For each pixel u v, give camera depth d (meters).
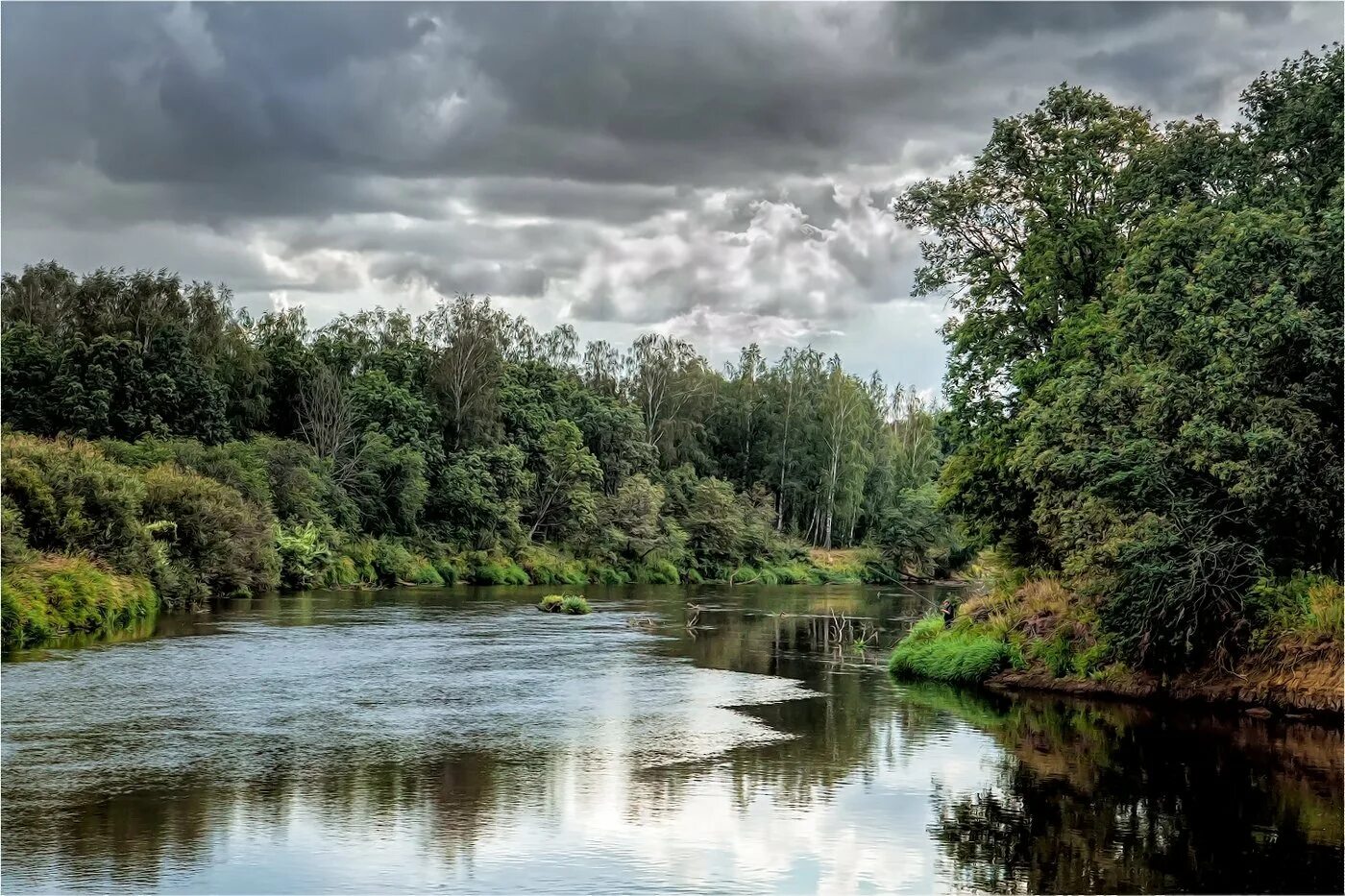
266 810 15.98
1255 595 23.39
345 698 26.03
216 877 13.12
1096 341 28.08
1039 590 31.09
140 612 44.72
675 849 14.33
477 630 42.84
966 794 17.08
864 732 22.06
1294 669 22.95
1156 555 23.53
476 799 16.69
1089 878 13.30
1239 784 17.59
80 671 29.59
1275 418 21.69
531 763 19.11
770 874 13.41
